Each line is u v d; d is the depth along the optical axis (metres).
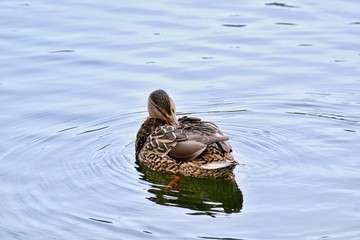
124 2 23.09
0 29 21.11
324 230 12.55
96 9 22.52
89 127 16.67
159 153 15.17
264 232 12.55
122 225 12.85
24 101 17.67
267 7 22.72
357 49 20.06
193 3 23.09
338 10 22.38
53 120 16.89
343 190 13.77
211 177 14.73
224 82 18.59
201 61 19.56
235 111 17.36
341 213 13.04
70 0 23.23
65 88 18.28
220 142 14.59
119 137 16.30
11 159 15.20
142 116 17.19
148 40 20.62
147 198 13.86
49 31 21.05
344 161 14.83
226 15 22.19
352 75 18.77
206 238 12.38
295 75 18.86
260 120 16.89
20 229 12.84
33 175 14.59
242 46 20.33
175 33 21.05
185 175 14.92
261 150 15.45
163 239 12.38
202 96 18.00
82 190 14.05
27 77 18.73
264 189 13.95
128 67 19.28
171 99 16.62
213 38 20.75
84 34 20.92
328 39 20.62
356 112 17.03
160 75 18.92
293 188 13.92
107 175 14.68
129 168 15.08
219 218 13.09
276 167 14.72
